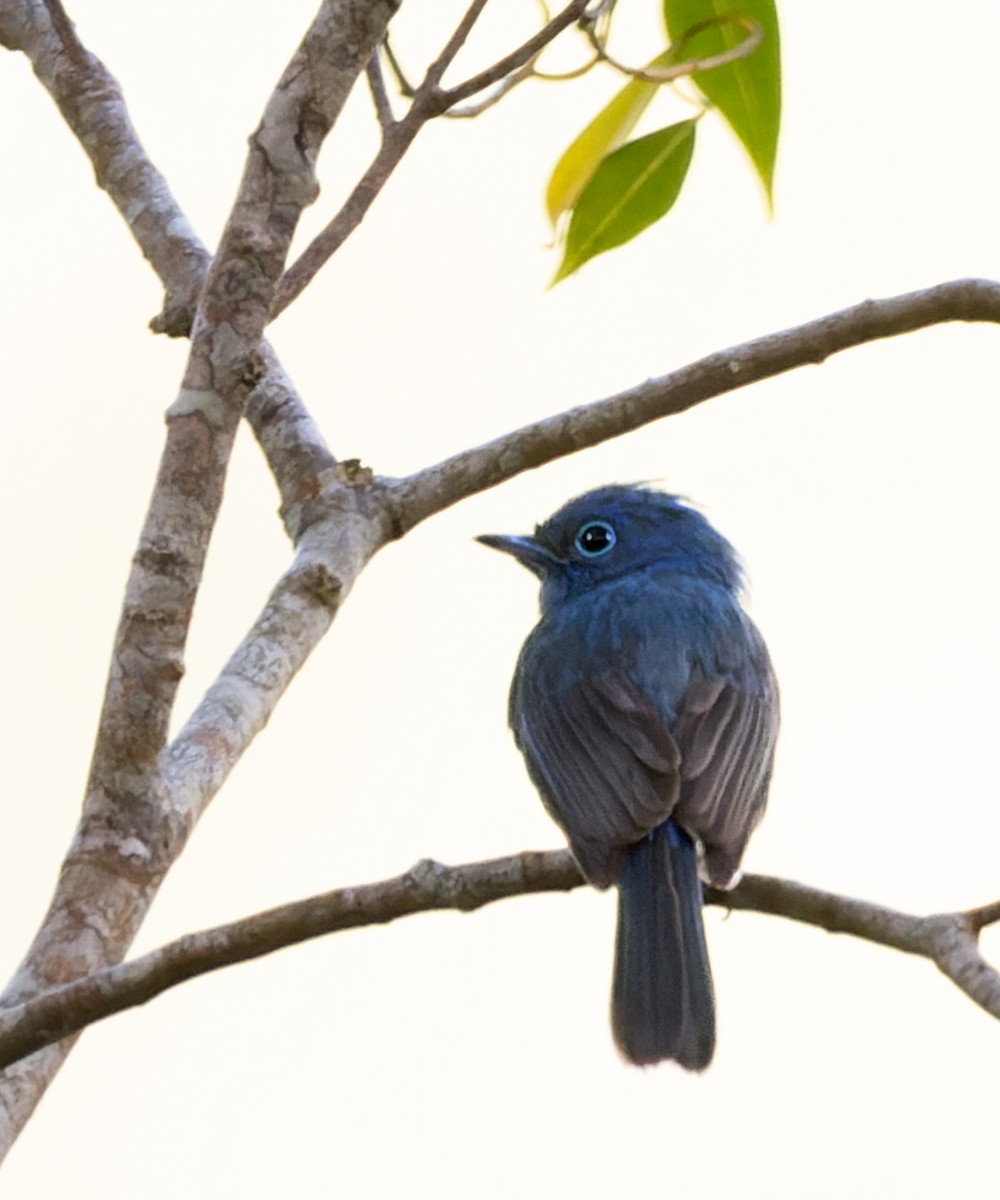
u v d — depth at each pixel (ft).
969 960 23.90
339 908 24.04
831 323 31.32
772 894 25.62
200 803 27.76
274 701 30.14
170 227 36.17
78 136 37.52
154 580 25.90
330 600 31.55
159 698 26.05
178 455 26.03
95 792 26.58
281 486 33.65
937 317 30.83
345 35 26.55
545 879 25.31
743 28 32.45
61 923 25.98
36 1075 25.14
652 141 33.27
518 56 28.58
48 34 38.19
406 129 28.66
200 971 23.41
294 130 26.48
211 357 26.25
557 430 32.58
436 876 24.47
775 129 32.24
